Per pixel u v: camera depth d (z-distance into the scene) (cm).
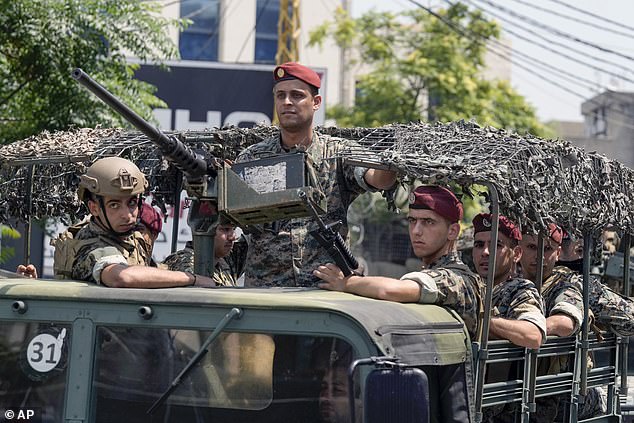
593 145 4891
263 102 1894
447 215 536
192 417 450
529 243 680
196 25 3419
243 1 3431
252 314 443
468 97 2786
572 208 584
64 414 458
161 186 702
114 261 497
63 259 522
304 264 585
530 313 562
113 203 520
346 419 428
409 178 560
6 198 702
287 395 439
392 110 2855
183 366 452
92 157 646
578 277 677
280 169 509
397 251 2986
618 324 671
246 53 3441
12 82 1298
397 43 2917
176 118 1877
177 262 645
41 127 1288
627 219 675
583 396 618
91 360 460
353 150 555
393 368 399
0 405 470
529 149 538
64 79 1271
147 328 457
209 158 528
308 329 436
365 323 428
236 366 447
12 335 471
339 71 3759
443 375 476
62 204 702
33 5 1255
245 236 681
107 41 1368
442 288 496
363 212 3003
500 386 523
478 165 504
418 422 396
